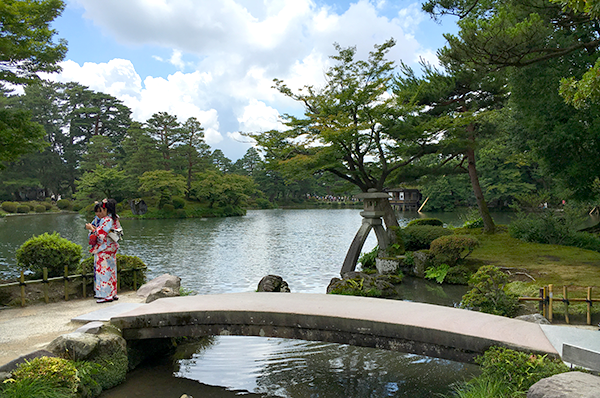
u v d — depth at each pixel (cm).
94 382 412
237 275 1353
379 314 480
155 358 549
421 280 1194
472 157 1867
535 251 1367
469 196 5094
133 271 824
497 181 4353
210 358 550
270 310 501
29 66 947
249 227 3462
